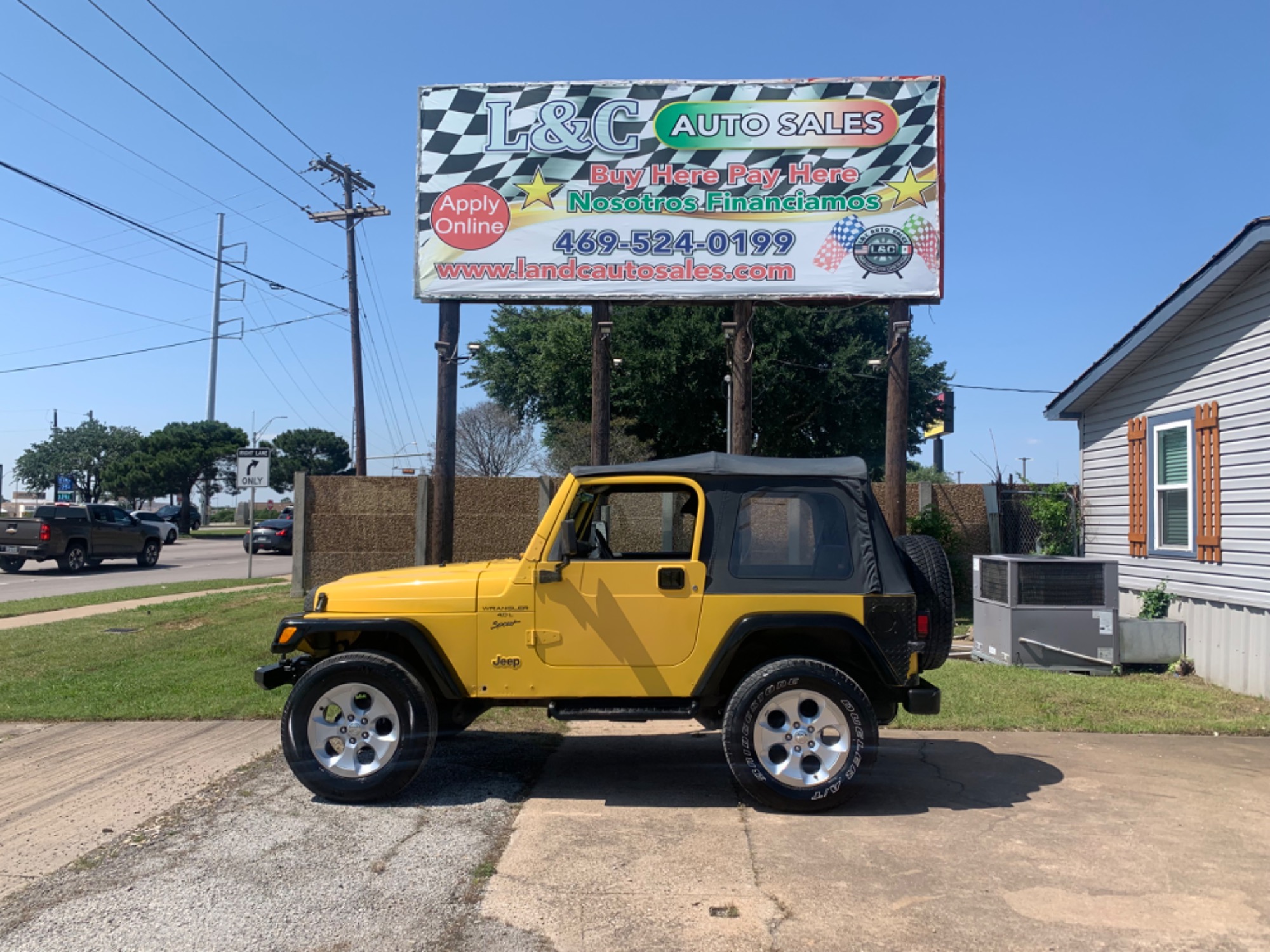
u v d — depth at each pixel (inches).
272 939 145.0
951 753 253.0
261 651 388.2
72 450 2263.8
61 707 291.9
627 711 210.1
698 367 952.9
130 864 173.8
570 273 444.1
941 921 151.4
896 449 438.9
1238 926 149.9
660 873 170.1
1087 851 181.0
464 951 141.6
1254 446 352.5
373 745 208.8
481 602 212.1
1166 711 304.0
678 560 213.3
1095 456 480.1
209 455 2126.0
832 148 440.1
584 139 444.5
